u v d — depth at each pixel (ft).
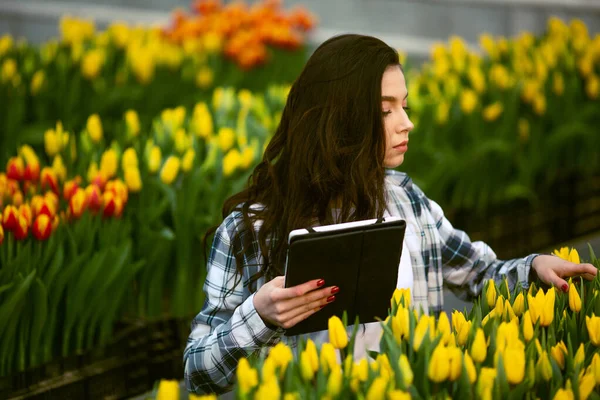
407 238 8.43
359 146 7.84
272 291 7.14
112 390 12.29
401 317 6.59
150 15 40.52
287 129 8.22
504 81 18.16
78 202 11.98
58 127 14.10
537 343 6.40
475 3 36.63
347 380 5.86
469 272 9.01
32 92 19.21
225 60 25.48
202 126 14.76
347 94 7.77
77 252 11.85
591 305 7.36
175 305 13.35
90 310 11.93
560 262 8.21
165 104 21.83
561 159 19.53
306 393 5.87
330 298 7.21
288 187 8.05
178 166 13.17
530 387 6.13
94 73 19.93
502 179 18.06
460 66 19.80
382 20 39.24
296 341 7.88
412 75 22.06
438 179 16.96
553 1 34.76
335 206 8.21
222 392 7.98
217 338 7.65
